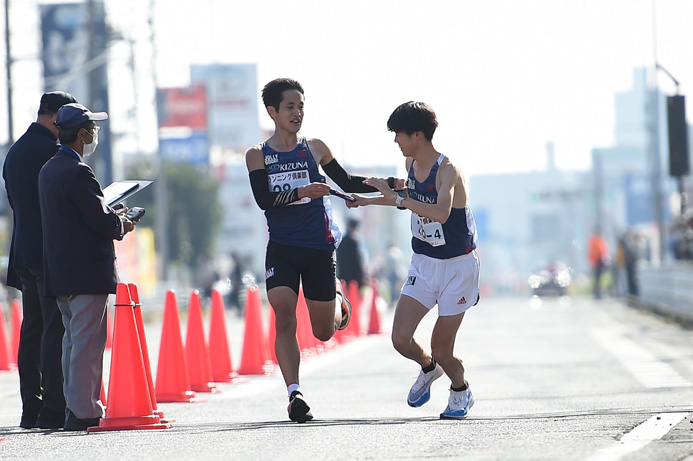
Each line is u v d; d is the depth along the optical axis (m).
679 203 76.75
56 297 26.95
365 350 59.44
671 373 40.94
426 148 26.16
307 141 27.77
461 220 26.56
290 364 26.97
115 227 26.69
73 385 26.64
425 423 25.67
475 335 69.25
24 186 27.55
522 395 35.28
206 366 38.75
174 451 22.05
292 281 27.25
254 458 20.72
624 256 110.94
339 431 24.45
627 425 23.84
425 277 26.80
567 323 79.56
